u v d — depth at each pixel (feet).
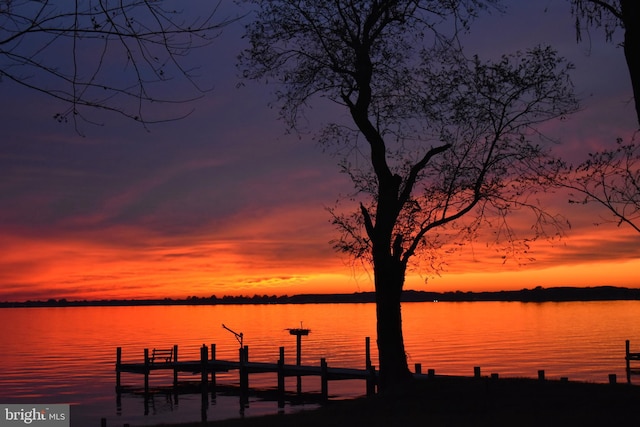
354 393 161.89
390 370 86.89
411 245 87.97
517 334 397.39
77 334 469.57
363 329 482.28
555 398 70.54
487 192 86.94
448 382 83.46
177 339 394.73
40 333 486.38
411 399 76.02
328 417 68.69
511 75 84.12
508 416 63.26
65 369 236.02
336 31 85.87
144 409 146.61
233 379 196.44
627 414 60.95
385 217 88.02
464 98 85.71
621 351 273.54
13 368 240.73
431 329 465.06
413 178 87.66
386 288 88.17
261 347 318.65
